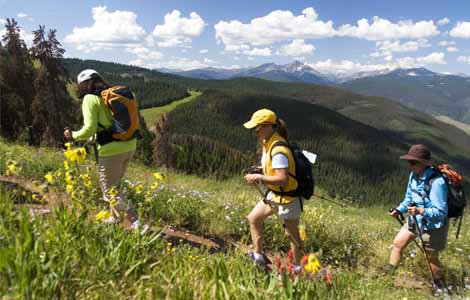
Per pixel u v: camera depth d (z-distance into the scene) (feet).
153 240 11.71
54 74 92.89
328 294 11.12
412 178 19.62
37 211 12.39
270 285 10.78
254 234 16.43
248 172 16.43
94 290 8.86
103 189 16.10
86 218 11.87
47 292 8.06
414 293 17.90
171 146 100.99
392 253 20.03
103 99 15.58
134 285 9.48
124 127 15.69
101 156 15.84
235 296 9.84
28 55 99.91
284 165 14.93
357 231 26.40
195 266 11.57
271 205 15.92
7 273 8.01
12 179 21.40
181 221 20.84
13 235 9.47
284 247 21.74
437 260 19.26
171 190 24.39
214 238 20.53
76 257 9.64
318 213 25.63
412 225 19.34
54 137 88.48
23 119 97.30
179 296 9.36
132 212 16.06
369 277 17.63
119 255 10.24
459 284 19.93
